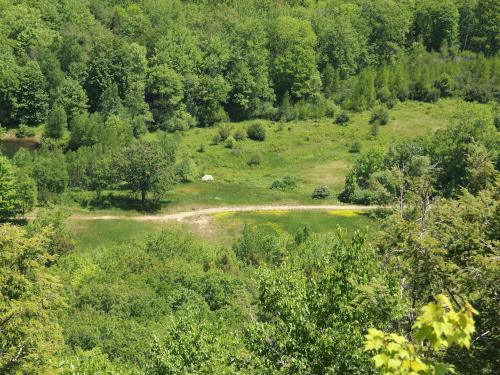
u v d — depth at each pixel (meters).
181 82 109.12
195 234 67.69
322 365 16.61
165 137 94.62
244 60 112.56
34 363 20.86
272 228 68.69
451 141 76.81
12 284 21.30
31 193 68.88
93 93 109.06
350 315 16.89
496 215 21.66
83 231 66.75
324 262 18.70
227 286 41.03
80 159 79.62
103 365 23.81
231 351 19.23
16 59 110.00
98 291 38.28
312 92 115.69
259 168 93.06
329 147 99.00
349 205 76.94
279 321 18.33
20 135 101.69
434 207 24.42
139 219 71.19
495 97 114.31
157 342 19.84
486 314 18.42
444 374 9.62
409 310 17.39
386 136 101.50
